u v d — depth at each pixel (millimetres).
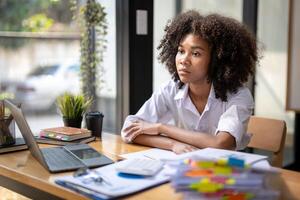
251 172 995
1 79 2773
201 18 1722
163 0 2949
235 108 1699
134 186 1137
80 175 1227
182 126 1944
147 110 1958
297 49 3359
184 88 1872
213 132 1844
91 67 2801
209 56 1693
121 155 1568
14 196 1737
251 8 3258
